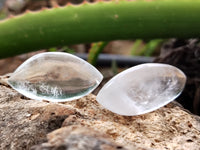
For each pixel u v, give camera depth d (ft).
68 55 0.32
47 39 0.45
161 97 0.31
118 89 0.31
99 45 0.60
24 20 0.44
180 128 0.33
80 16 0.44
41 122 0.30
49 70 0.31
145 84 0.31
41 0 1.12
